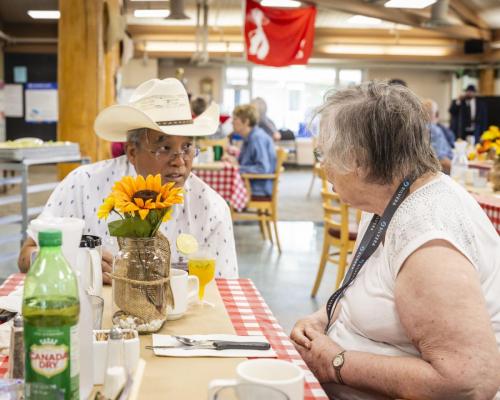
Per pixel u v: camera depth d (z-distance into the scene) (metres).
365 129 1.33
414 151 1.34
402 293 1.23
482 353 1.14
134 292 1.40
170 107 2.02
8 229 6.71
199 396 1.11
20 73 14.81
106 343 1.15
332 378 1.38
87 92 5.59
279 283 4.92
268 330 1.54
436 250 1.21
